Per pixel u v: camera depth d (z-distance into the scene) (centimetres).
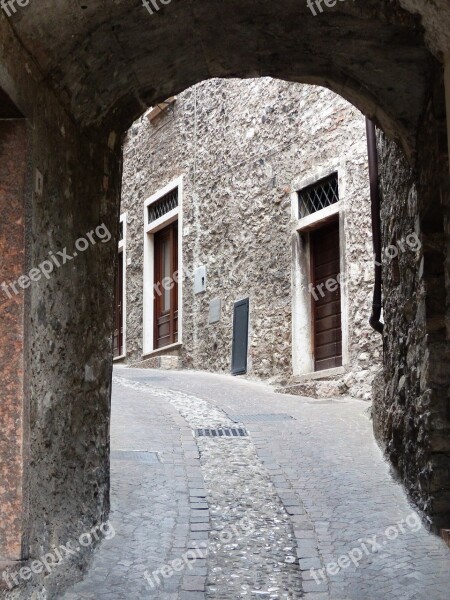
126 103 543
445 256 516
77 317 477
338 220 1113
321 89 1139
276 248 1209
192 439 775
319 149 1132
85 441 490
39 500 399
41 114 409
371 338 1002
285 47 528
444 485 517
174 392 1065
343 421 852
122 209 1741
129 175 1712
